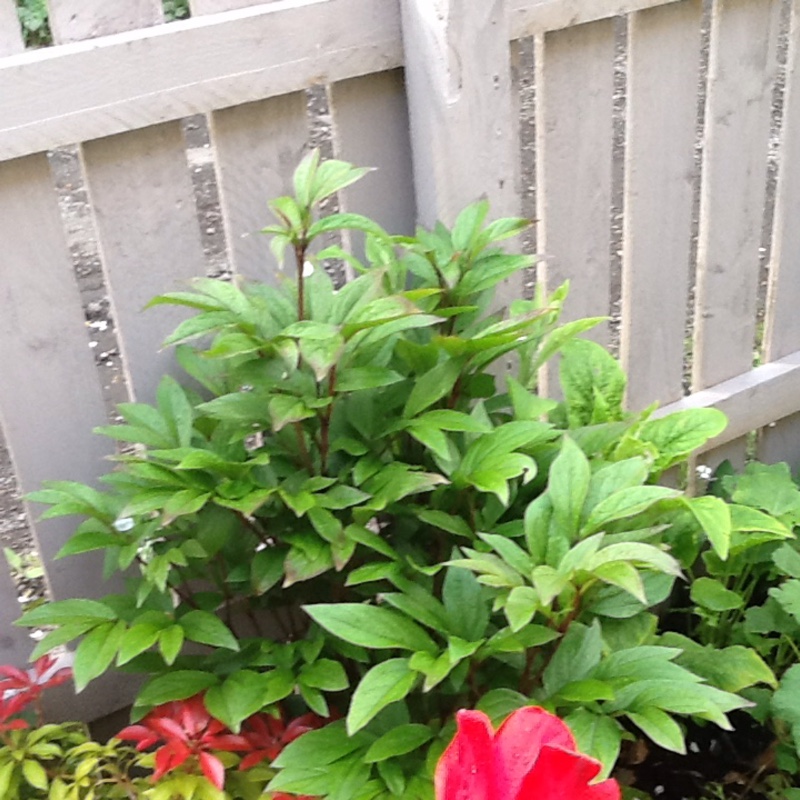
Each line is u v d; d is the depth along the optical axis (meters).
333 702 0.95
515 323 0.82
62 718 1.06
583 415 1.04
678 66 1.17
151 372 1.00
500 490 0.78
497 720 0.75
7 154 0.85
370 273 0.82
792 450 1.51
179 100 0.90
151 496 0.79
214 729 0.83
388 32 0.98
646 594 0.85
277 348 0.78
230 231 1.00
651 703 0.73
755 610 1.15
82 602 0.85
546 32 1.06
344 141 1.02
